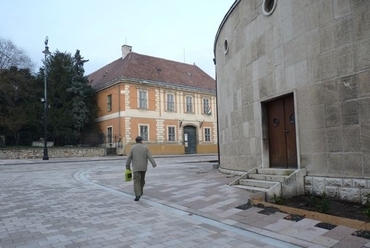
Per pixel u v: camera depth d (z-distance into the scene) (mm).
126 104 36219
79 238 5176
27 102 34219
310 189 7430
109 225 5949
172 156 35094
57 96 36500
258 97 9586
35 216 6730
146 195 9039
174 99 41031
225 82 12430
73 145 35688
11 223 6164
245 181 9008
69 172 16531
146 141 37562
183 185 10172
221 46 13070
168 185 10430
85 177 14039
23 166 21172
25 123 33250
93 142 36875
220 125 13484
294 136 8477
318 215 5570
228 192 8297
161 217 6516
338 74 6902
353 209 6066
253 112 9898
